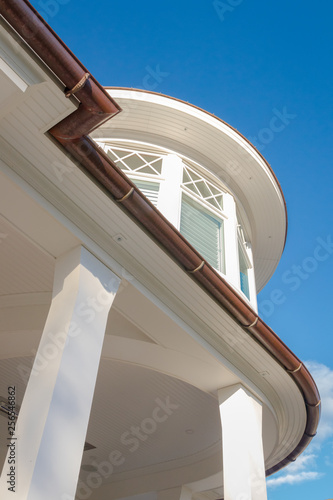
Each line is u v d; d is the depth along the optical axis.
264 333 6.69
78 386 4.45
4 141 4.89
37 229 5.27
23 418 4.21
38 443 3.91
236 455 6.33
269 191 10.17
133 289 5.78
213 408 8.52
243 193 10.22
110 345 6.64
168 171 8.66
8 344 6.66
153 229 5.59
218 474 8.94
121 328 6.55
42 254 6.09
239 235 9.85
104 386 8.30
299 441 8.77
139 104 8.92
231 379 6.96
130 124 9.02
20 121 4.75
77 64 4.43
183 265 5.96
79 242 5.34
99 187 5.26
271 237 11.14
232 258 8.54
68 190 5.28
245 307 6.44
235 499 5.99
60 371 4.38
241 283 9.48
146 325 6.23
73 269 5.17
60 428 4.11
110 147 8.70
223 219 9.07
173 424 8.95
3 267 6.32
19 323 6.45
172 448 9.45
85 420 4.36
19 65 4.34
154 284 6.13
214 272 6.10
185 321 6.41
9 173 4.85
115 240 5.70
